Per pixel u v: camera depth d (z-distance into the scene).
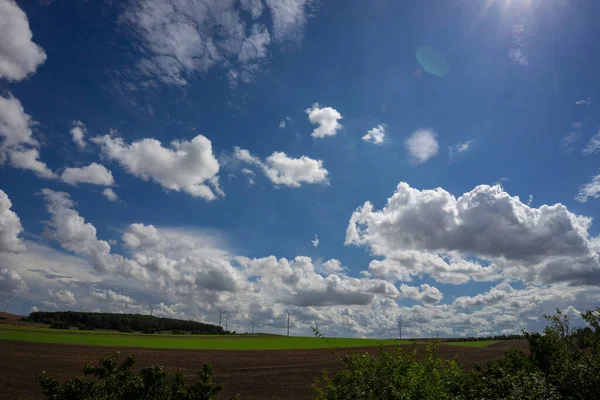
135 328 156.12
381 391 8.77
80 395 7.83
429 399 8.13
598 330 8.95
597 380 7.84
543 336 10.76
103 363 8.35
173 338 103.81
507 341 97.31
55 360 45.28
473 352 62.31
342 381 9.62
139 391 8.05
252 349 73.31
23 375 34.50
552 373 9.16
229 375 41.44
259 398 29.61
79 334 91.06
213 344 85.50
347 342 94.94
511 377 8.52
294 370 45.19
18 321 133.25
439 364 9.61
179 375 8.83
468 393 9.26
